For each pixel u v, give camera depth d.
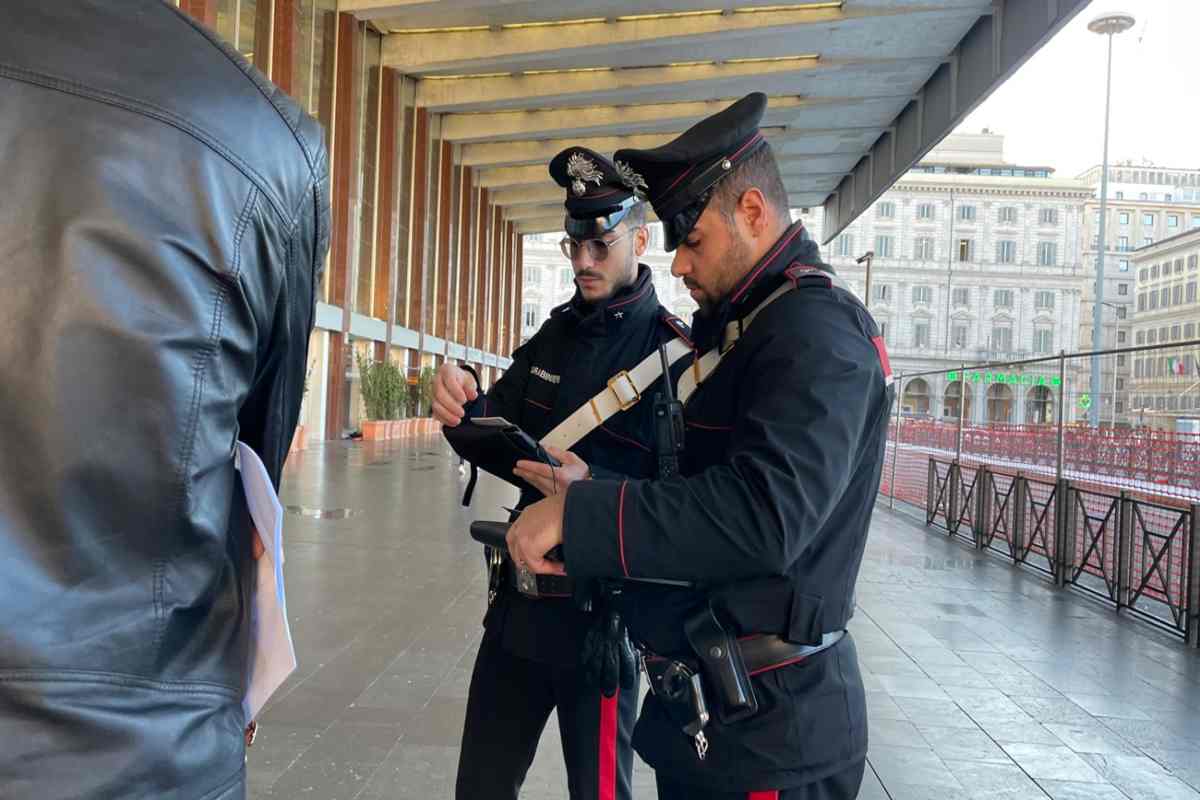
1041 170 90.44
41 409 0.71
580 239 1.82
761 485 1.01
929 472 9.69
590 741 1.76
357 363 21.77
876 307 74.38
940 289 74.31
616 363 1.83
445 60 23.08
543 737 3.19
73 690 0.71
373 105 22.92
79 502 0.73
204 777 0.81
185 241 0.78
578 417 1.79
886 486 12.78
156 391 0.76
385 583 5.47
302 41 18.44
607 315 1.84
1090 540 6.09
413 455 16.84
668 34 20.97
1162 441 5.59
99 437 0.73
